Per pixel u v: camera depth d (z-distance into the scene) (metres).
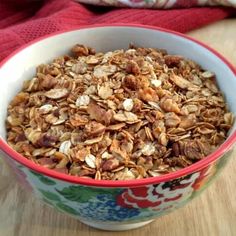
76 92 0.26
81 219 0.23
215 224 0.25
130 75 0.26
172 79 0.27
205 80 0.27
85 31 0.29
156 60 0.29
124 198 0.20
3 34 0.35
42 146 0.23
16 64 0.27
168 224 0.25
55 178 0.19
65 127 0.24
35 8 0.45
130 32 0.30
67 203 0.21
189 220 0.25
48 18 0.37
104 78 0.26
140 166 0.22
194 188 0.21
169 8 0.41
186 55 0.29
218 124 0.25
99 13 0.42
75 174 0.22
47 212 0.26
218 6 0.42
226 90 0.26
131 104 0.24
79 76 0.27
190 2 0.41
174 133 0.24
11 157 0.20
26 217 0.26
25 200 0.27
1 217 0.26
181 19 0.39
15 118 0.25
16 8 0.44
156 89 0.26
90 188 0.19
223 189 0.27
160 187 0.20
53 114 0.25
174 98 0.26
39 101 0.26
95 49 0.30
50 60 0.29
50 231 0.25
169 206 0.21
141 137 0.23
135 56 0.29
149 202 0.21
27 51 0.28
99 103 0.25
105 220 0.22
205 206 0.26
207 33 0.40
